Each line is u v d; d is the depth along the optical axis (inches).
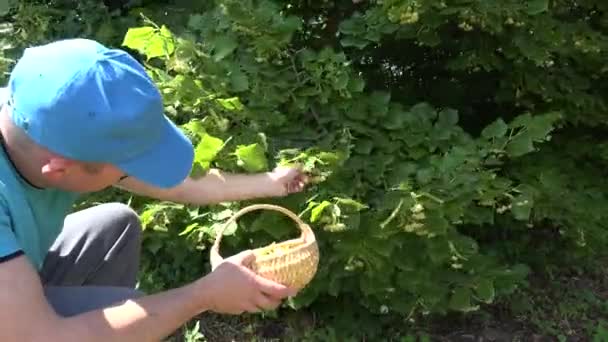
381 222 100.7
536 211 117.4
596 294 128.6
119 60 64.9
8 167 65.6
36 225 69.2
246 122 106.6
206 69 106.0
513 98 123.2
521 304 122.6
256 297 68.9
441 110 126.6
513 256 130.5
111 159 64.4
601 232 121.6
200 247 104.0
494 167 120.6
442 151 108.5
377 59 130.6
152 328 66.3
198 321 114.0
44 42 143.7
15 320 61.3
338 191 102.0
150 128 65.0
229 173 95.3
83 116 61.9
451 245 103.8
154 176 67.4
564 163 128.1
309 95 106.5
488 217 107.5
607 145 126.9
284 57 110.3
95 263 84.5
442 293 106.6
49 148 63.1
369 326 115.3
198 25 112.2
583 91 124.3
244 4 105.2
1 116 65.3
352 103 109.3
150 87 65.2
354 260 101.7
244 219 104.2
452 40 121.3
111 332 64.8
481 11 103.5
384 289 105.0
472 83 130.3
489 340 116.3
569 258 133.5
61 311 74.5
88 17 146.6
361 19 113.7
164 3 151.9
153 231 109.1
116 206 87.4
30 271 63.3
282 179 95.3
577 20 124.0
